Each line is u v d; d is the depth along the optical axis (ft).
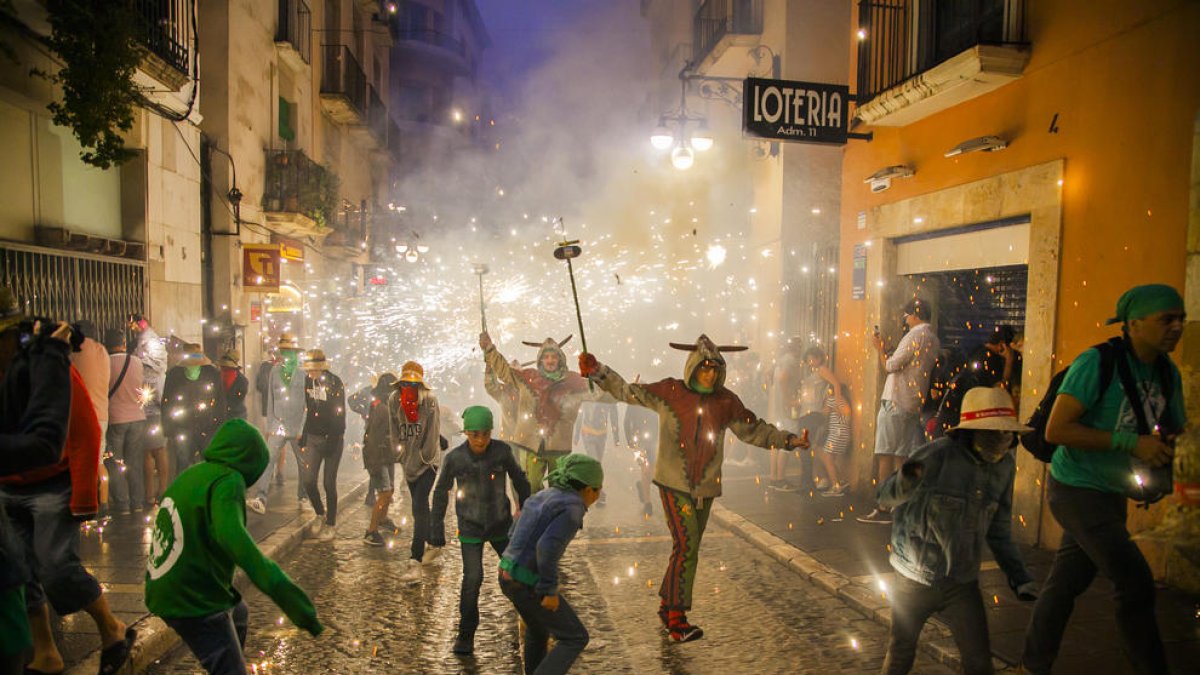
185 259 36.37
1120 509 13.30
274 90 49.78
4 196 25.00
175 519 11.38
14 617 10.80
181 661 16.53
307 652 17.26
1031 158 23.73
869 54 32.53
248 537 11.00
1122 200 20.53
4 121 25.04
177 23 33.58
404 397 23.07
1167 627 16.60
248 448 11.80
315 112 61.98
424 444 22.91
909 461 12.83
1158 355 13.44
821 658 16.87
